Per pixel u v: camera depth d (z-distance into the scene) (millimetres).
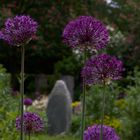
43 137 11492
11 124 5738
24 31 3480
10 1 21906
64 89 13828
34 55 22531
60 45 22469
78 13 23172
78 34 3545
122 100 12852
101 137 3611
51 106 13695
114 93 12633
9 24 3504
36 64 23797
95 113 12570
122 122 10859
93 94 12641
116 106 12727
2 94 7258
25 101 11664
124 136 10656
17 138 5586
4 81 7953
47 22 22219
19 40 3496
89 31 3535
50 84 21797
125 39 21375
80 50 3592
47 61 23812
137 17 22172
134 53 21109
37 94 20547
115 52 21141
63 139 12570
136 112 10539
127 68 21172
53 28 22312
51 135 13391
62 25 22453
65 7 22594
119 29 23484
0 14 19828
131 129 10570
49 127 13438
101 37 3553
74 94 21562
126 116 10703
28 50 22000
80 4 23000
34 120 4305
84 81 3566
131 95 10727
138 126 10516
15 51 22078
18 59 22516
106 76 3547
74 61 22312
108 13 23875
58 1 22438
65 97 13719
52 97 13742
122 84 16172
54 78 21828
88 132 3850
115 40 21234
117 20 23562
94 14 23422
